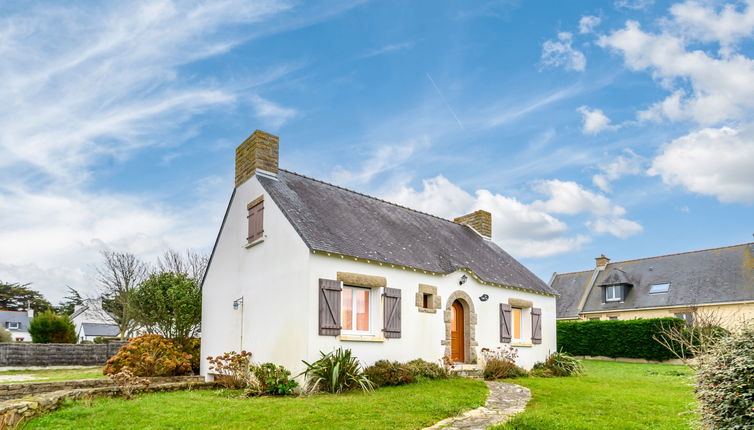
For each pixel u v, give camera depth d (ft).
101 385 44.04
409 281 46.75
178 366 52.47
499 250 71.67
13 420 24.31
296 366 38.37
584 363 73.77
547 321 65.05
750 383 17.80
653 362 76.02
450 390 37.17
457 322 53.42
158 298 57.57
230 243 51.29
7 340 87.56
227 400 32.68
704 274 100.01
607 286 110.93
